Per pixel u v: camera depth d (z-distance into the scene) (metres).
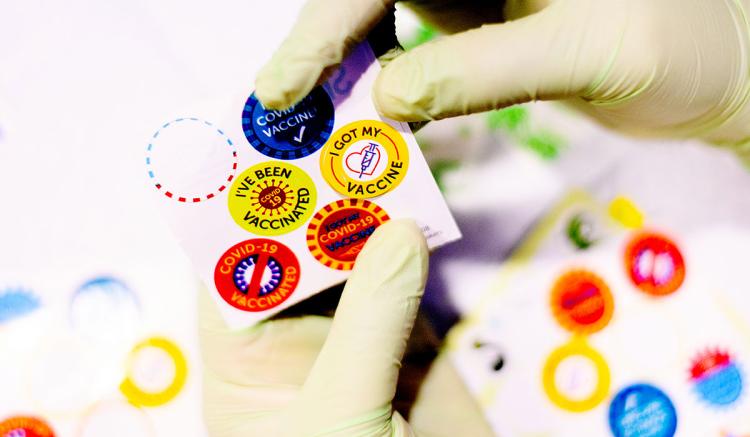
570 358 0.35
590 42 0.32
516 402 0.35
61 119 0.35
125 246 0.35
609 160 0.36
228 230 0.30
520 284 0.36
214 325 0.34
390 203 0.30
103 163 0.35
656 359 0.36
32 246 0.35
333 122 0.30
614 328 0.36
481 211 0.36
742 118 0.35
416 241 0.30
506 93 0.32
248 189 0.30
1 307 0.35
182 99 0.35
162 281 0.35
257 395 0.34
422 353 0.35
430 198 0.30
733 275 0.36
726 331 0.36
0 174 0.35
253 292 0.30
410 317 0.32
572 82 0.32
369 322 0.31
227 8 0.35
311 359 0.35
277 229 0.30
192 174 0.30
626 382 0.36
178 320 0.35
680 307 0.36
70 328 0.35
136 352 0.35
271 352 0.34
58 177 0.35
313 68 0.30
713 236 0.36
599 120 0.36
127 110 0.35
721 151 0.36
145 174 0.29
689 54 0.33
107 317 0.35
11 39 0.35
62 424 0.35
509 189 0.36
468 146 0.36
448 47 0.31
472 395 0.35
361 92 0.30
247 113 0.30
